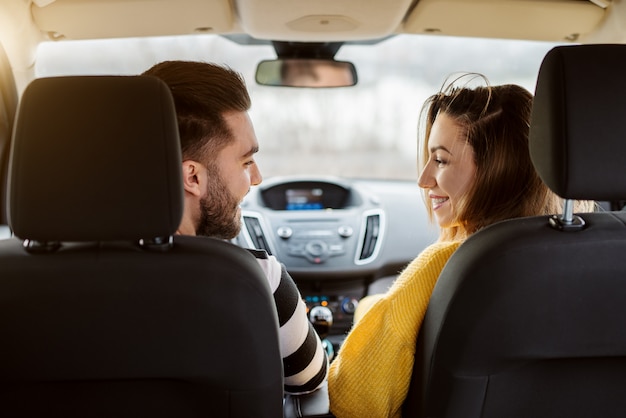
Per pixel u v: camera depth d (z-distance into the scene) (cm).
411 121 343
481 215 147
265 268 146
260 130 334
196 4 208
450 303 120
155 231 102
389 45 303
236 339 114
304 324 153
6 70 208
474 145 145
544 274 114
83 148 99
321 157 342
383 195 319
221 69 142
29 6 206
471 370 125
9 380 115
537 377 127
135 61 260
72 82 99
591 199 109
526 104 144
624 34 212
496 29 232
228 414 122
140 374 117
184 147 137
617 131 105
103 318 110
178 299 109
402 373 144
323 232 303
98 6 208
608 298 117
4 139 211
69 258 107
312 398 161
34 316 109
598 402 130
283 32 231
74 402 120
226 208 144
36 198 100
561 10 212
